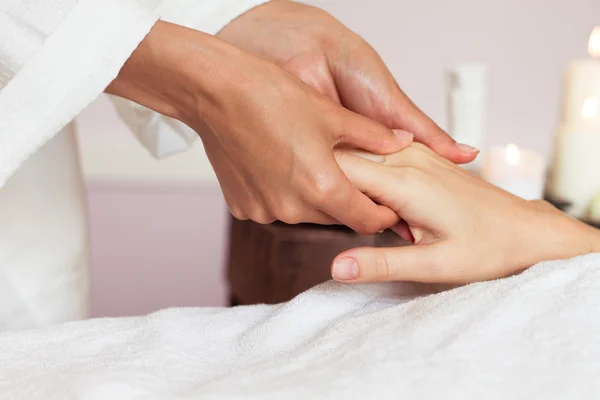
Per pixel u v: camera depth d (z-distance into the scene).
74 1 0.57
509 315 0.50
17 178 0.73
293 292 1.00
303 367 0.49
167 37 0.59
